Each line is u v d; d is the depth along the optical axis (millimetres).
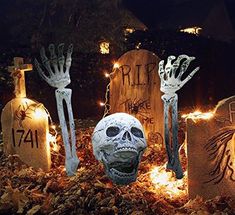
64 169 819
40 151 828
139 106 968
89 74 1705
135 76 968
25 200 652
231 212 608
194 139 658
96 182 706
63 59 712
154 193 685
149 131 962
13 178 762
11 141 840
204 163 658
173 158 680
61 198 652
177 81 678
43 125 825
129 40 1988
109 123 688
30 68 849
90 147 946
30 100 837
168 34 1998
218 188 658
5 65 1519
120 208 616
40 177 759
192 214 592
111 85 989
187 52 2021
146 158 868
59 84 714
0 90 1499
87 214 606
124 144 652
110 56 1729
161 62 684
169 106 697
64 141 719
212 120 653
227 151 653
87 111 1704
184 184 724
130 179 675
